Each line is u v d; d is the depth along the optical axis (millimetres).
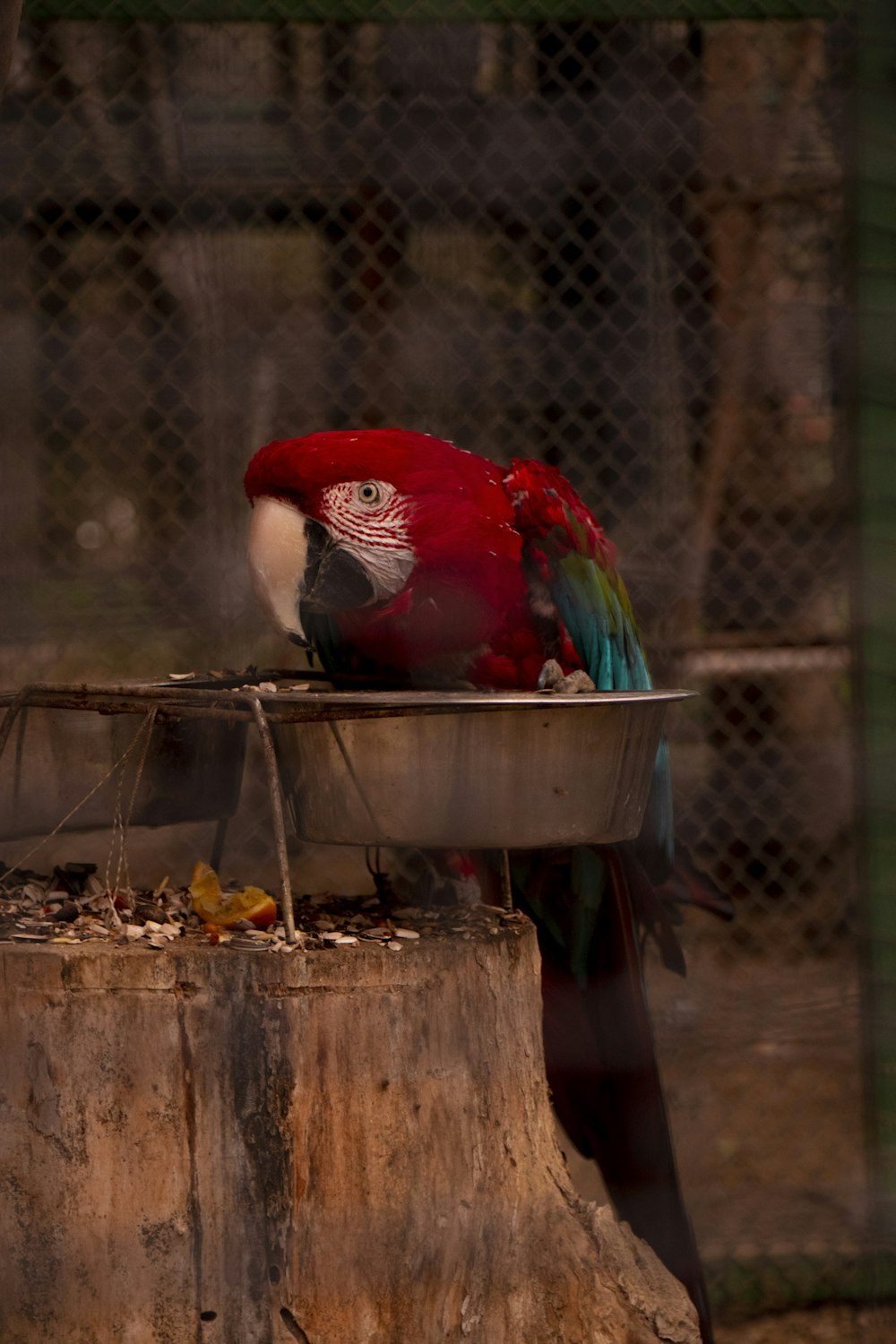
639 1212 4195
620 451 7453
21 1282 3133
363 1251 3143
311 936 3307
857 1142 6375
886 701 5043
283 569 4316
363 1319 3150
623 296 6820
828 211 6523
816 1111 6590
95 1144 3104
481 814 3215
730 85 6547
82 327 7301
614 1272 3496
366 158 6059
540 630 4680
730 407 7902
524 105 6125
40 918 3414
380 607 4438
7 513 7078
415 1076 3178
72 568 7691
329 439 4355
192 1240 3109
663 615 7672
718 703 8242
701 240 7629
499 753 3184
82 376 7277
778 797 8047
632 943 4270
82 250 7297
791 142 6633
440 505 4359
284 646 8188
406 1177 3176
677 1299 3557
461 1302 3266
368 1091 3135
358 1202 3135
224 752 3799
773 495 8164
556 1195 3514
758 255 7629
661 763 4660
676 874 4895
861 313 4895
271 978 3072
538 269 7156
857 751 5113
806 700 8250
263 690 3297
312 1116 3098
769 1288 5621
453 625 4523
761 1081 6730
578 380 7227
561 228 6996
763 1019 6984
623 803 3385
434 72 6027
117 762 3484
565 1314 3398
